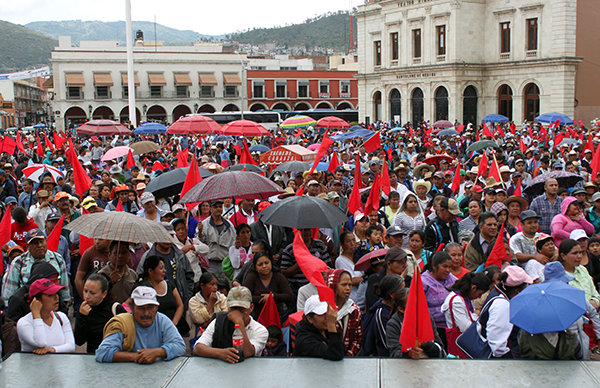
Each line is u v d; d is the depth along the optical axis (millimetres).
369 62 57125
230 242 9000
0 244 8391
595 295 7184
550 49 44688
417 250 8102
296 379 5457
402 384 5355
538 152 18750
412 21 51125
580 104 46438
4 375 5492
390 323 5945
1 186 13633
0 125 88375
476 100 49594
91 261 7652
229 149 26438
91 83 71688
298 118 28000
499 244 7492
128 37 36906
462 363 5695
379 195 10914
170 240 6496
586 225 9336
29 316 6027
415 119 52594
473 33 48469
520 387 5305
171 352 5793
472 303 6582
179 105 75438
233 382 5418
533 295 5559
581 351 5918
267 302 6809
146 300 5668
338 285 6145
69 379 5434
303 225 7566
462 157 24562
